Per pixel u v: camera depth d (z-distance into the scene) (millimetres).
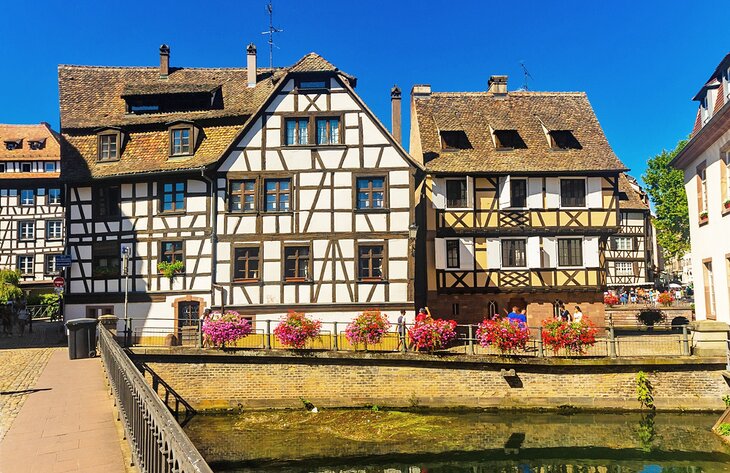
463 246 21250
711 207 15539
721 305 14977
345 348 16547
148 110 21594
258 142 19344
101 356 13797
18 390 10289
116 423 7828
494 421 13766
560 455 11711
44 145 38844
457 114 23156
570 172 21156
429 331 14836
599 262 21281
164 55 23266
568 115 23094
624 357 14469
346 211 19078
